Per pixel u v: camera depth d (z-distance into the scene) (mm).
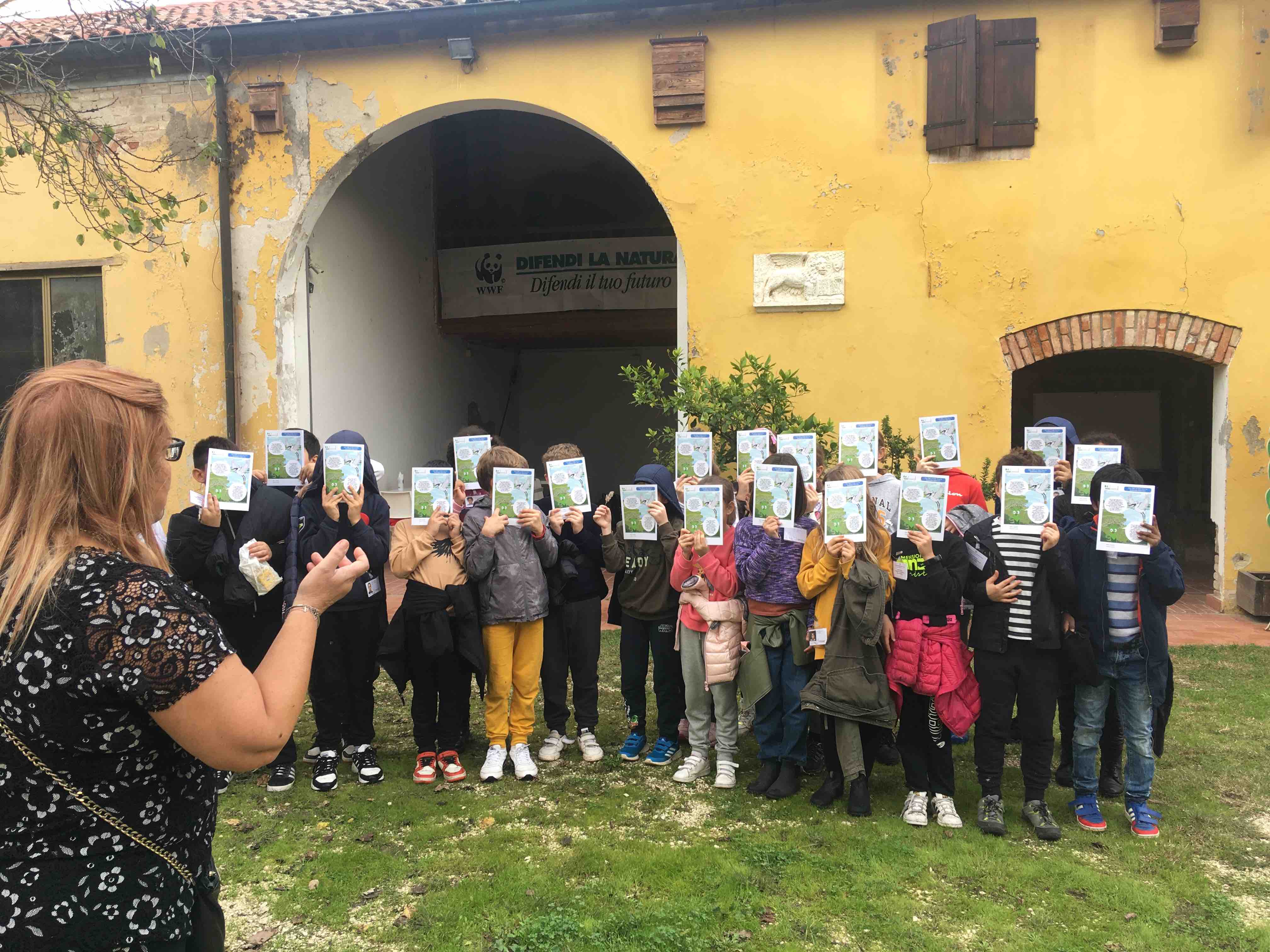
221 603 4109
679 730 4832
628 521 4527
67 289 9406
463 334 13961
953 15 7836
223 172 8836
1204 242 7660
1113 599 3676
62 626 1304
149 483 1479
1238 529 7824
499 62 8508
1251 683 5746
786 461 4203
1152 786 4207
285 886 3338
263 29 8422
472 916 3086
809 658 4105
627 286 12992
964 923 3014
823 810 4004
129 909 1348
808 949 2855
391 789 4320
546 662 4785
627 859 3473
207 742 1345
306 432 4707
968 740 5074
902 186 7973
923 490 3785
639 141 8352
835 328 8109
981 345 7922
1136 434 12461
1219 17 7562
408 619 4309
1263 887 3283
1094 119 7734
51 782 1316
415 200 12594
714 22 8180
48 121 6766
